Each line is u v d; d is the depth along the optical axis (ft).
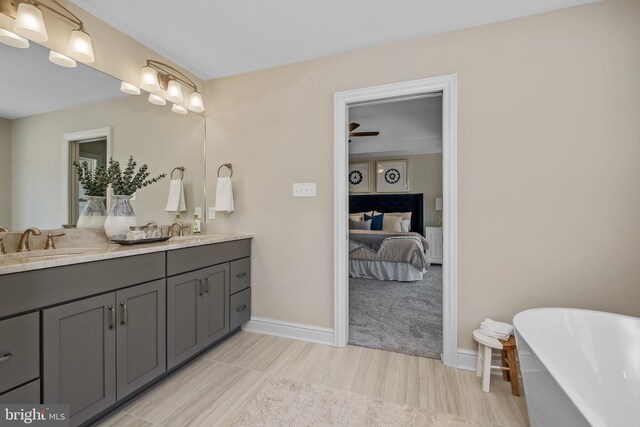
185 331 6.30
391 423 4.80
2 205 4.97
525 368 4.30
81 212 5.99
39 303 3.91
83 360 4.42
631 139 5.57
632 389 4.51
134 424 4.77
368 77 7.32
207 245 6.92
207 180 9.05
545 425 3.77
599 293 5.77
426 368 6.55
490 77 6.38
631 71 5.57
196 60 7.92
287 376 6.19
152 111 7.45
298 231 8.03
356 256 15.07
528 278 6.17
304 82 7.95
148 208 7.41
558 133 5.96
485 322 6.09
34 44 5.25
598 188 5.75
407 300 11.46
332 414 5.00
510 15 6.14
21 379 3.73
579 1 5.73
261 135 8.41
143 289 5.38
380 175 21.03
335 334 7.59
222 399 5.43
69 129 5.80
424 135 15.23
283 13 6.05
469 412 5.08
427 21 6.33
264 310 8.41
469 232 6.52
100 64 6.25
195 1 5.69
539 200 6.09
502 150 6.30
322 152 7.77
